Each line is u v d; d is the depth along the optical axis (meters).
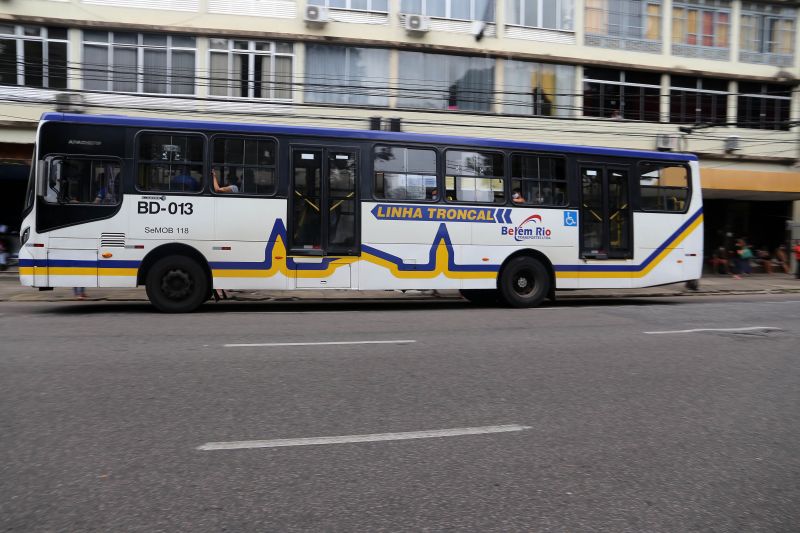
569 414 5.20
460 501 3.52
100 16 18.17
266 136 11.20
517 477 3.88
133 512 3.28
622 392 5.92
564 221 12.81
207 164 10.93
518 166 12.55
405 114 20.23
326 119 19.39
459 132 20.69
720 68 23.73
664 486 3.79
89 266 10.56
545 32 21.62
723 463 4.18
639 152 13.38
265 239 11.14
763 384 6.35
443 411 5.19
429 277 11.94
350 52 19.86
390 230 11.71
